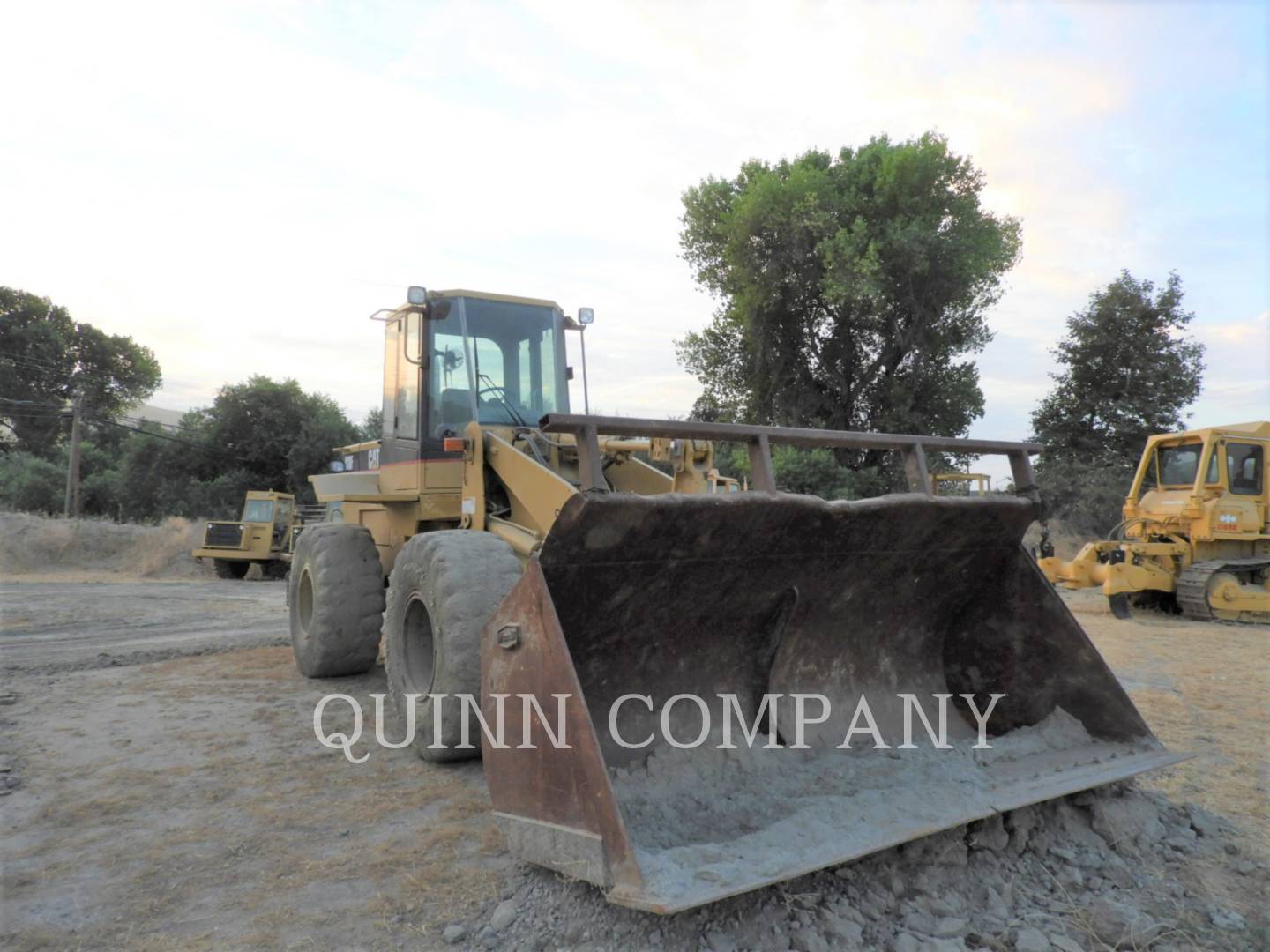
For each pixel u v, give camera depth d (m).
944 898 3.13
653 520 3.37
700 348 25.14
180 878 3.37
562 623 3.57
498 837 3.73
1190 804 4.13
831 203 21.42
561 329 6.57
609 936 2.80
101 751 5.02
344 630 6.73
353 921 3.04
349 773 4.61
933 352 22.64
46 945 2.87
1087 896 3.24
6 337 42.78
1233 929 3.01
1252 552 12.55
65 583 18.75
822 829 3.01
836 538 3.93
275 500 21.41
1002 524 4.35
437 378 6.18
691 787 3.62
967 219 21.41
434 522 6.38
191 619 11.72
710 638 4.06
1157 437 13.04
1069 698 4.30
